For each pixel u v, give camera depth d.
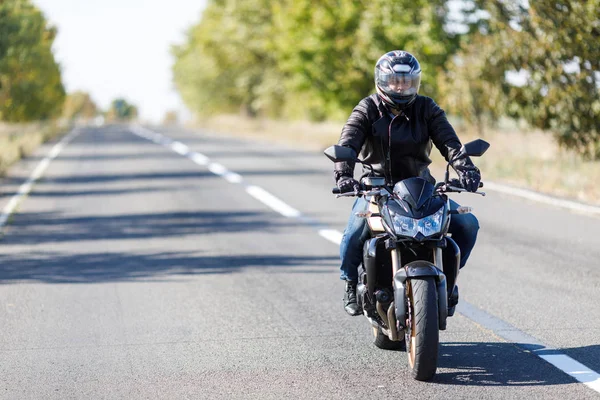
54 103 175.00
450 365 18.89
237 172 70.38
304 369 18.80
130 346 20.97
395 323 17.86
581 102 56.78
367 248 17.92
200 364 19.36
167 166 79.31
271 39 181.25
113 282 28.67
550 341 20.66
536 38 57.78
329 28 98.31
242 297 26.11
